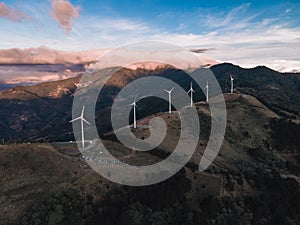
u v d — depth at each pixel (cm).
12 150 12488
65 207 9800
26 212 9606
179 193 11625
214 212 11525
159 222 10319
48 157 12444
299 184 16412
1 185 10762
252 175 15662
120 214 10112
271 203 13538
